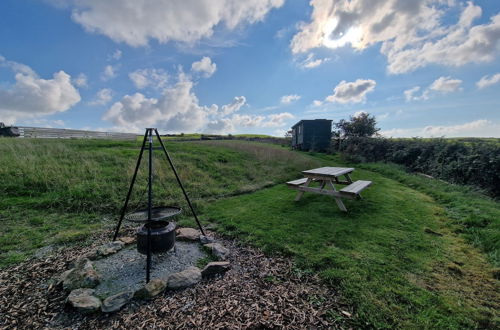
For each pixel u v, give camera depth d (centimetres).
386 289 202
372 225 353
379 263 245
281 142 2791
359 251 272
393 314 174
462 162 605
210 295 202
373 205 453
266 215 414
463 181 603
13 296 205
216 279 227
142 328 167
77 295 197
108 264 261
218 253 276
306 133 1667
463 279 220
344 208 421
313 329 162
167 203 481
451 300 190
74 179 517
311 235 321
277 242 303
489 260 254
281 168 880
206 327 166
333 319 171
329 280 218
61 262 265
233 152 1110
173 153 897
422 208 431
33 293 210
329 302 190
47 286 221
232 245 307
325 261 252
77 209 430
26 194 452
